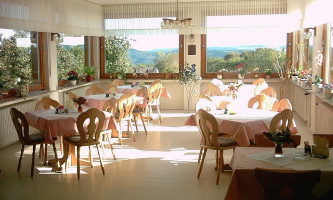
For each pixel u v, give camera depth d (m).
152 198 4.38
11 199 4.41
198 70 10.50
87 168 5.54
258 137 4.14
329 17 5.88
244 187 3.09
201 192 4.55
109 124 5.88
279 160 3.35
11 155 6.29
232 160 4.08
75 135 5.54
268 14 10.00
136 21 10.43
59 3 8.03
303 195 2.76
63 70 9.09
